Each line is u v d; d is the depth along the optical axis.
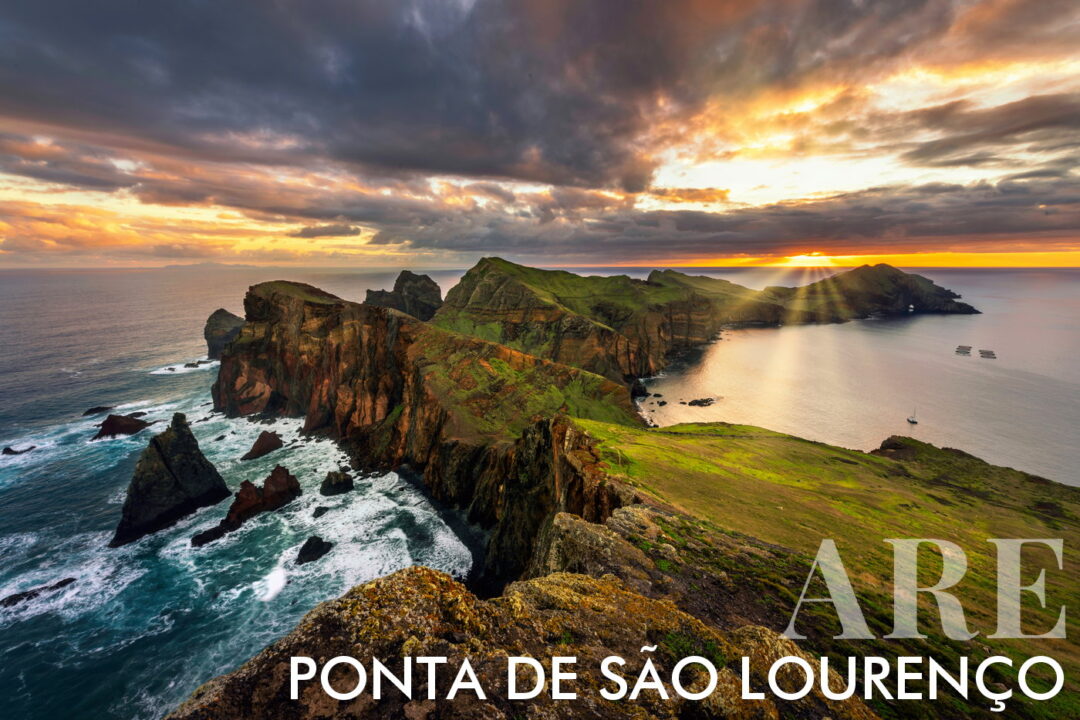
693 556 23.56
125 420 104.44
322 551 60.91
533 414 94.56
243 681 7.30
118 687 41.81
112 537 64.12
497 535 57.44
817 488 54.72
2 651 45.31
